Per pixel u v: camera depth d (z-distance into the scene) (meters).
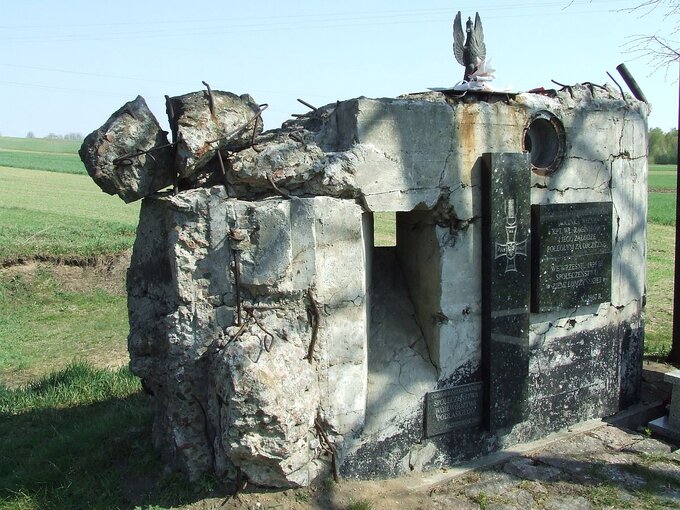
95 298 13.34
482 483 4.38
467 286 4.67
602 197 5.43
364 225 4.46
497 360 4.72
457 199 4.56
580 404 5.46
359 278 4.18
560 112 5.08
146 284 4.50
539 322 5.11
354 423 4.22
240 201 3.97
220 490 3.97
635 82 5.88
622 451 4.94
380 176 4.22
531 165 4.94
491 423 4.72
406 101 4.30
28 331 10.94
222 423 3.81
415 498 4.14
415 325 4.81
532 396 5.12
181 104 3.96
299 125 4.61
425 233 4.66
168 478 4.14
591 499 4.21
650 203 32.16
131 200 4.15
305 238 3.96
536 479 4.47
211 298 3.99
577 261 5.19
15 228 17.47
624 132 5.56
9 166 45.81
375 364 4.57
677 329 7.48
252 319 3.97
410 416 4.48
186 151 3.89
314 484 4.08
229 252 3.95
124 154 4.01
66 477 4.47
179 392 4.07
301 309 4.04
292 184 4.07
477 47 4.93
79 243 15.71
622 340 5.72
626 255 5.68
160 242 4.32
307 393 3.94
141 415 5.51
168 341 4.06
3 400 6.55
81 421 5.85
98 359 9.05
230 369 3.71
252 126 4.11
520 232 4.75
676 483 4.45
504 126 4.75
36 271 14.02
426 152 4.39
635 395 5.93
